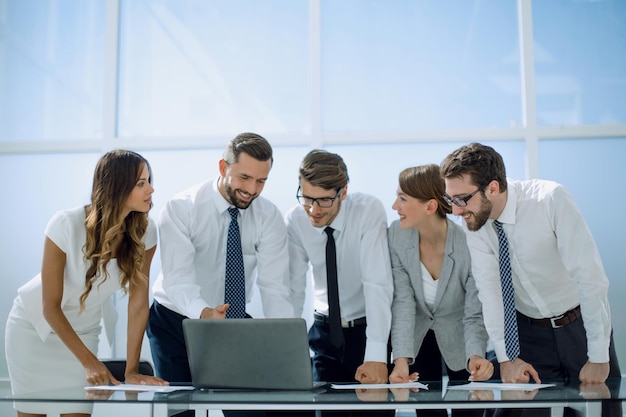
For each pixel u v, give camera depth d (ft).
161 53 13.87
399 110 13.17
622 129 12.44
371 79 13.32
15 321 8.24
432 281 8.51
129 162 7.54
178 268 8.18
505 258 7.61
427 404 4.92
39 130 13.85
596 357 7.02
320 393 5.55
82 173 13.61
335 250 8.72
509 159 12.75
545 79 12.81
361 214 8.74
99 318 8.48
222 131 13.56
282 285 8.73
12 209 13.64
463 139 12.84
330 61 13.46
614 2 12.84
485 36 13.12
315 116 13.25
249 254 8.87
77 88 13.89
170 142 13.46
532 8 12.98
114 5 13.92
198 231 8.59
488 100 12.98
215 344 6.03
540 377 8.03
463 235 8.38
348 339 9.14
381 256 8.41
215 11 13.85
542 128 12.63
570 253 7.30
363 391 5.70
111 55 13.79
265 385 5.90
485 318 7.73
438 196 8.13
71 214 7.70
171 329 8.59
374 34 13.41
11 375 8.27
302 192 8.13
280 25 13.69
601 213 12.37
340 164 8.16
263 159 8.01
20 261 13.48
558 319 7.95
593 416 5.05
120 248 7.72
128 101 13.82
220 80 13.69
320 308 9.29
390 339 8.99
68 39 14.02
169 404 5.22
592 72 12.75
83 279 7.77
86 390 5.92
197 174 13.41
